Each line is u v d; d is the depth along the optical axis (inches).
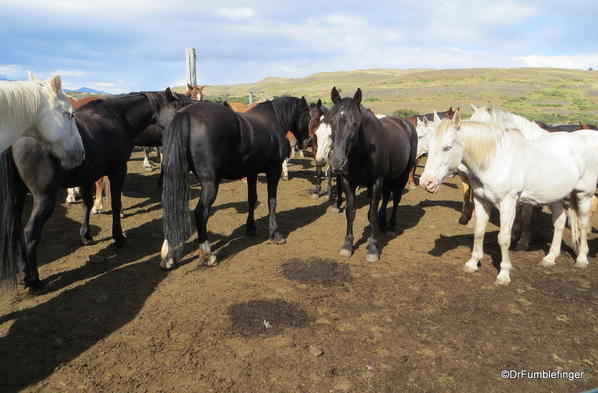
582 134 191.2
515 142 162.1
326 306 146.3
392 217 236.8
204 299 148.6
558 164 171.5
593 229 255.4
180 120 158.4
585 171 182.4
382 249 210.5
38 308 138.3
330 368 110.3
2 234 123.3
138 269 173.8
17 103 111.4
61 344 117.9
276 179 211.8
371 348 120.8
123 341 120.6
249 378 105.9
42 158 134.7
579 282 173.9
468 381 107.3
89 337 122.3
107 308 139.8
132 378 104.5
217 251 200.1
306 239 223.6
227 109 175.6
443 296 156.6
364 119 178.1
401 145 211.6
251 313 138.4
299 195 332.2
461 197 344.2
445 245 219.3
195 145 162.2
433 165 156.3
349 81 4972.9
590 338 130.0
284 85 5324.8
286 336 125.8
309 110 261.4
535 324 137.4
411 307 146.9
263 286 161.2
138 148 529.7
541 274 181.6
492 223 269.3
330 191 315.9
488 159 160.6
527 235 214.2
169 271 173.2
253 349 118.6
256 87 5339.6
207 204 171.9
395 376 108.2
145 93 211.2
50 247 194.4
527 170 163.9
